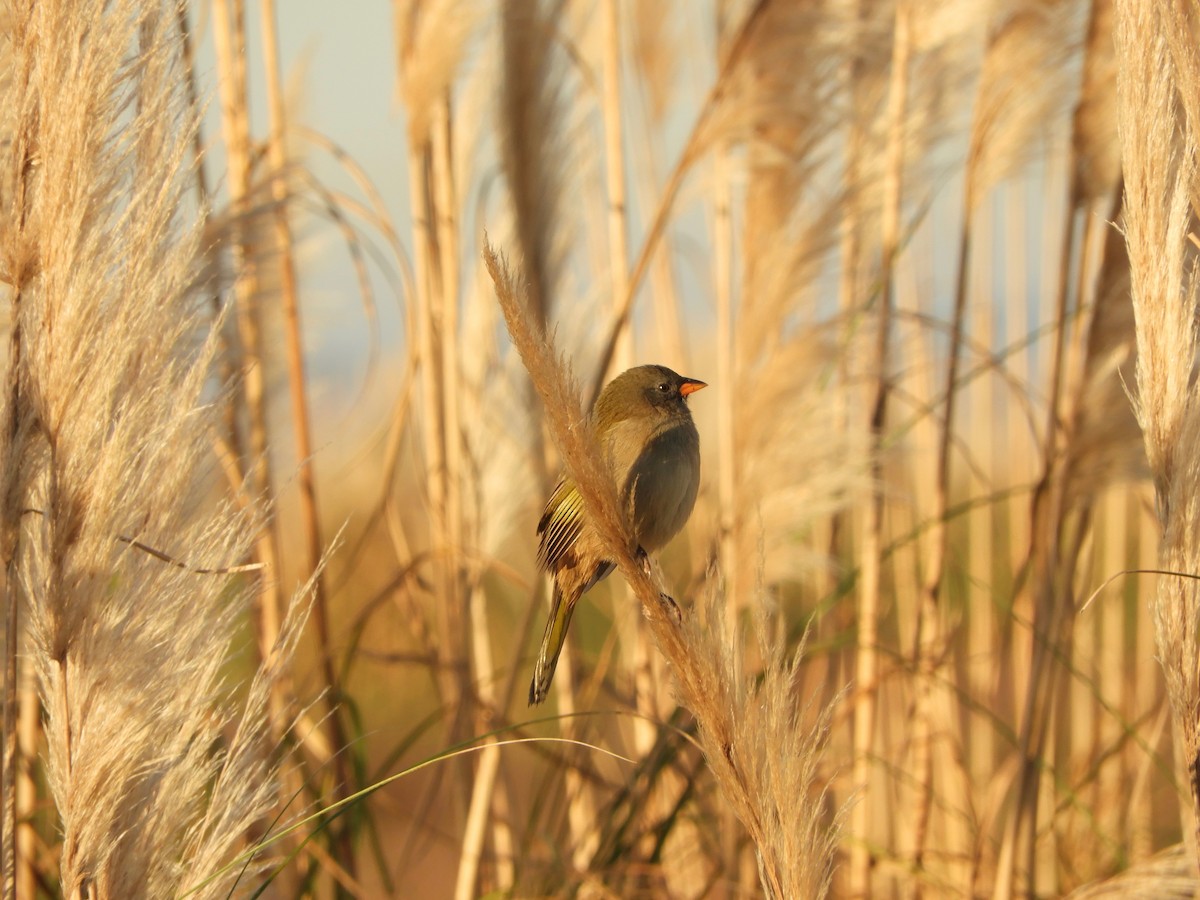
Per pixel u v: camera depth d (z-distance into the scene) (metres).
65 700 5.69
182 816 5.81
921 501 13.62
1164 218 5.61
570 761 11.19
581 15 12.98
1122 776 12.58
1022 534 13.77
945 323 11.16
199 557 5.86
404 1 11.71
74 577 5.57
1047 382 10.80
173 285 5.84
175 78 5.85
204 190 9.48
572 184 11.65
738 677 5.43
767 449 10.33
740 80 10.63
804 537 12.26
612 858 9.92
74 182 5.60
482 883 11.34
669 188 10.99
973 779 13.02
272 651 5.98
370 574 16.61
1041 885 12.10
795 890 5.37
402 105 11.44
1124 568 13.53
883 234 11.30
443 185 11.77
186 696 5.79
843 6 10.56
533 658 11.25
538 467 11.83
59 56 5.62
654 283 13.54
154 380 5.80
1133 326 9.56
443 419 11.83
